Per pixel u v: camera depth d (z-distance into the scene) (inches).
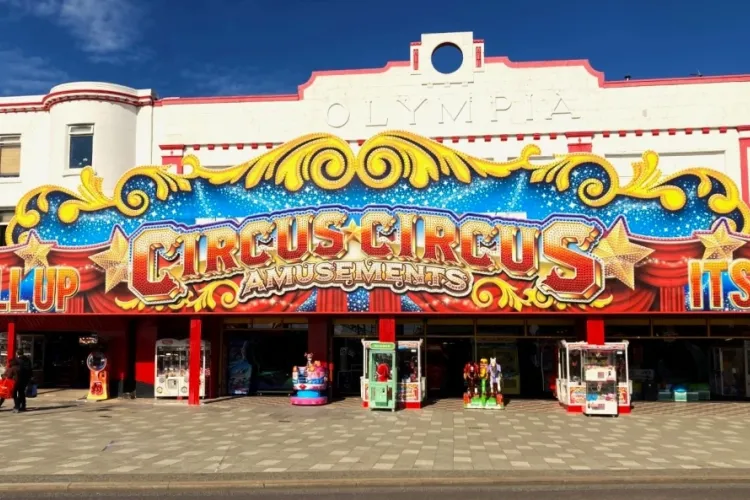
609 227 754.8
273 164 797.2
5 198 985.5
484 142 915.4
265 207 793.6
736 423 688.4
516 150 909.8
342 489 416.2
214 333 916.0
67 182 946.7
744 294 732.7
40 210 830.5
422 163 778.8
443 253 767.1
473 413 753.0
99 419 705.6
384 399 763.4
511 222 764.0
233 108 949.8
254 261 789.2
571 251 756.0
